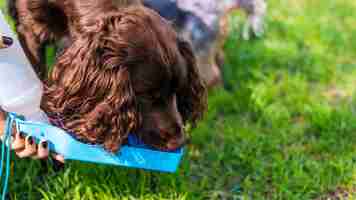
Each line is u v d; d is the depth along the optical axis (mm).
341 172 4289
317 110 5094
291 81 5594
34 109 3258
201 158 4441
